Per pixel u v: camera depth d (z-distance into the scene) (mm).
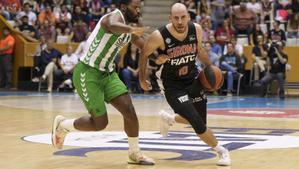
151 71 19875
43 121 11969
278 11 22219
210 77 6816
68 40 22750
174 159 7203
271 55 19219
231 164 6824
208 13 23172
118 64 20781
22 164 6848
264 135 9656
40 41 22594
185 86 6961
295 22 21719
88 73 6680
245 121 12180
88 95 6699
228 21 21250
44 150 7914
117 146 8273
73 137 9234
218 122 11969
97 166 6738
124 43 6660
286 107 15922
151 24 24375
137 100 18047
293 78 20422
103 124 6805
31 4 24641
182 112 6801
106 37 6523
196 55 6973
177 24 6672
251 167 6641
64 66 21641
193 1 23422
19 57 23078
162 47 6809
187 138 9164
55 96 19656
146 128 10688
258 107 15875
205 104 7074
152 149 8016
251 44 21016
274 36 20031
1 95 20156
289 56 20469
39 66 21875
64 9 23719
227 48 19922
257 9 22250
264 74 19844
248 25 21297
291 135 9664
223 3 23000
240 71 19891
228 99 18734
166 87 6953
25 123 11562
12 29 23156
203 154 7562
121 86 6805
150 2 24594
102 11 23828
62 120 7125
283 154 7574
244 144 8523
